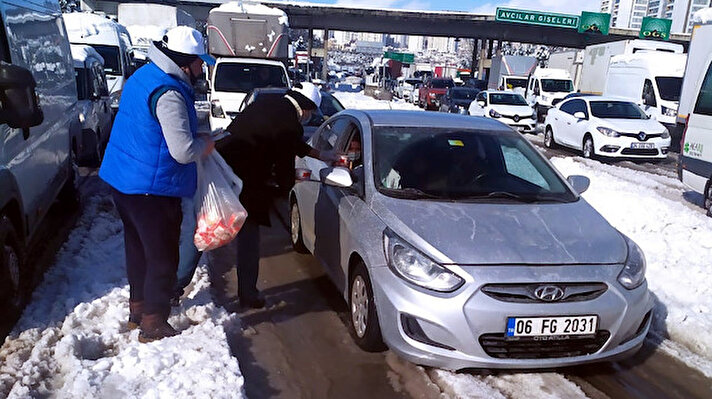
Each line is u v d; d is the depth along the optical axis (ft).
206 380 10.14
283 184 13.37
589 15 136.56
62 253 16.79
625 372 11.87
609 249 11.41
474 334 10.22
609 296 10.68
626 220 22.84
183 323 12.65
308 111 13.41
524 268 10.57
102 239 18.62
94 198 24.26
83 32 48.83
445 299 10.32
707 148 26.71
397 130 14.75
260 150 12.87
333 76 267.18
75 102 22.06
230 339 12.59
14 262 12.20
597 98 48.21
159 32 74.54
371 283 11.46
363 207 12.77
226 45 46.14
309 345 12.48
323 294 15.21
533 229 11.71
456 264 10.54
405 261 10.87
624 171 39.40
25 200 13.15
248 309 14.14
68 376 10.26
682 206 27.30
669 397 11.02
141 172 10.59
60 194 20.93
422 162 13.78
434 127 15.10
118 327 12.23
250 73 44.14
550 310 10.32
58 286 14.21
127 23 79.00
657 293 15.15
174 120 10.22
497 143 14.96
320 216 15.16
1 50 12.36
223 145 12.96
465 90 87.56
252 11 47.03
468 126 15.51
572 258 10.91
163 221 11.04
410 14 160.56
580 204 13.41
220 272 16.70
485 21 162.91
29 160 13.71
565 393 10.85
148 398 9.61
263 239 19.74
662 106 53.31
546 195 13.55
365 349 12.12
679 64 55.77
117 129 10.85
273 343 12.51
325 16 164.25
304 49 260.83
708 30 34.22
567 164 38.42
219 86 43.19
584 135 46.11
